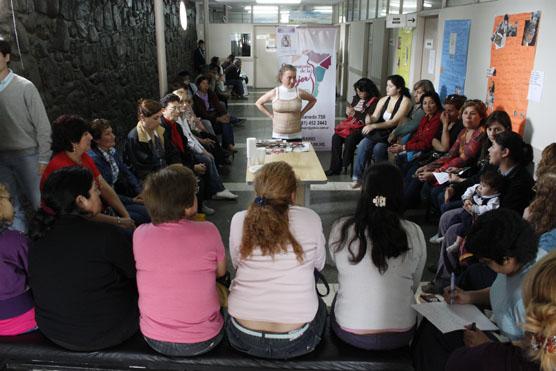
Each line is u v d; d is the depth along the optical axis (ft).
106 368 6.37
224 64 41.65
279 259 5.89
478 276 7.13
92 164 9.53
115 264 6.16
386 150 16.24
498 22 13.00
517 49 12.01
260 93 44.88
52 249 5.95
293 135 16.15
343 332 6.32
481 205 9.33
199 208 13.89
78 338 6.21
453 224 10.27
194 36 42.14
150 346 6.33
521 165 9.44
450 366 4.43
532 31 11.26
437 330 6.13
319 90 21.04
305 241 5.96
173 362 6.28
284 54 20.52
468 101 12.45
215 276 6.32
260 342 6.07
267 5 46.93
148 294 6.06
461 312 6.12
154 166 12.47
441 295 8.11
